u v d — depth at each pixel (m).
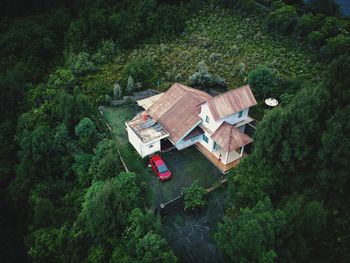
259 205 25.91
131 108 47.59
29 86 51.41
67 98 42.41
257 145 30.97
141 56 53.53
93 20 57.31
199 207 33.16
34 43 57.44
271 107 42.31
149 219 28.88
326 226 25.94
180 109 40.97
